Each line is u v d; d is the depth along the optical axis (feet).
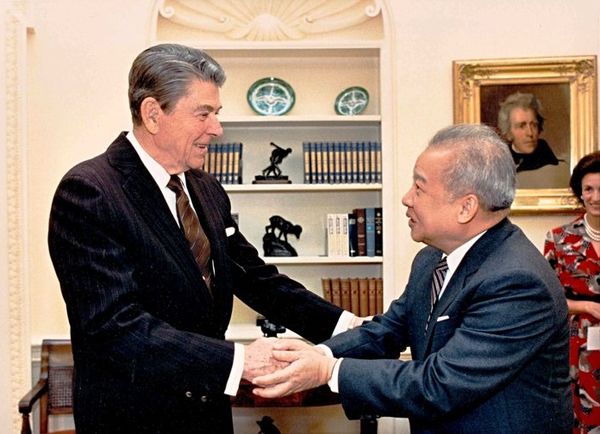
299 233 14.46
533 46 13.83
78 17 13.74
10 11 12.87
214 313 6.86
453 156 5.77
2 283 13.01
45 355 12.66
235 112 14.84
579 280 11.60
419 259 6.75
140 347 5.95
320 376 5.92
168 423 6.40
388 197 13.85
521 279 5.50
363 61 14.92
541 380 5.67
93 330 5.98
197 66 6.44
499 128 13.75
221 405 6.81
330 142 14.40
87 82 13.78
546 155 13.78
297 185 13.99
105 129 13.79
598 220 11.59
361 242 14.16
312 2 14.32
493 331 5.47
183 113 6.36
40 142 13.71
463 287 5.80
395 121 13.85
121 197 6.27
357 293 14.25
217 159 14.17
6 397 13.11
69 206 6.13
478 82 13.75
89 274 6.02
